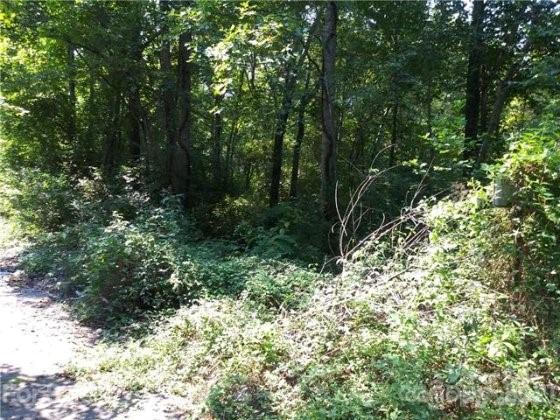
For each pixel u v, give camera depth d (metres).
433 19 15.18
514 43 13.52
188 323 6.46
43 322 7.59
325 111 12.33
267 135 19.59
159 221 10.62
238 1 10.66
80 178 17.11
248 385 4.99
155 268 8.02
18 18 14.04
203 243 11.47
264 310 6.83
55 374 5.68
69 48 15.90
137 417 4.74
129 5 14.63
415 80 14.04
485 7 14.23
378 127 18.09
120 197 12.60
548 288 4.75
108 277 7.90
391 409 4.00
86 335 7.14
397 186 11.50
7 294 9.18
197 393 5.12
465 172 8.77
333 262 10.19
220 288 7.99
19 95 17.00
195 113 18.30
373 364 4.60
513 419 3.69
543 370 4.42
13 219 15.22
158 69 16.62
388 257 7.09
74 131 19.42
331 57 12.30
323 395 4.52
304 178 21.22
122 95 16.61
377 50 16.06
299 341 5.61
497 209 5.20
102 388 5.30
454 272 5.24
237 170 24.03
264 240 10.77
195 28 10.93
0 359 6.05
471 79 15.18
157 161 16.39
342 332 5.45
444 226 5.66
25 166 18.55
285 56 10.71
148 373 5.64
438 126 7.97
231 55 9.03
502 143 9.19
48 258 10.86
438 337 4.54
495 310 4.94
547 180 4.96
